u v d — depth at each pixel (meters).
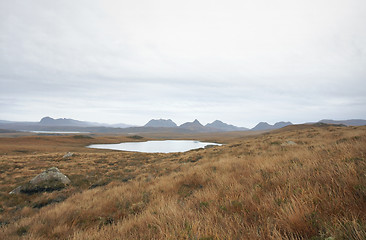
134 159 31.59
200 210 4.51
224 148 25.73
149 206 6.13
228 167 9.83
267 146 19.22
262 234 2.44
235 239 2.54
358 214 2.22
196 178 9.05
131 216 5.78
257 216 3.25
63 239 4.88
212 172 9.40
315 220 2.47
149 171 17.92
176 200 5.74
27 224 6.51
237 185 5.50
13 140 85.75
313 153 7.96
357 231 1.85
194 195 6.05
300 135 28.25
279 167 6.55
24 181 16.78
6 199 12.20
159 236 3.30
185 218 3.80
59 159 31.52
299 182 4.18
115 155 37.69
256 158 10.80
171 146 121.62
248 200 4.02
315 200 3.01
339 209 2.59
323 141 16.03
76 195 11.68
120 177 17.67
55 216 6.88
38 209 10.05
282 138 27.56
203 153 24.03
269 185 4.78
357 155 5.27
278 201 3.47
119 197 8.56
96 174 19.59
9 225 6.70
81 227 5.54
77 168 23.16
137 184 11.07
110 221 6.07
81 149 67.88
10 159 29.31
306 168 5.29
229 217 3.32
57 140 104.81
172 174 12.30
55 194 13.09
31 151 53.88
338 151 6.82
